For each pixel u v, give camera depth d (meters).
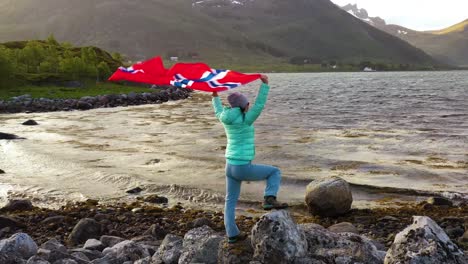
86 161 22.19
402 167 20.19
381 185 17.23
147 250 9.13
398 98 69.69
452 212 13.92
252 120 7.11
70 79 86.94
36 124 38.94
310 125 36.53
